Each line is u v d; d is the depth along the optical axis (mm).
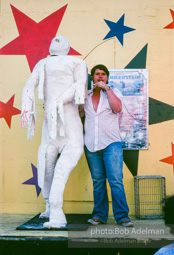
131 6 3730
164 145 3645
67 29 3766
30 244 2668
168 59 3686
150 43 3703
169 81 3678
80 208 3646
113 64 3713
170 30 3699
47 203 3248
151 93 3680
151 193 3582
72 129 3037
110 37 3729
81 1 3766
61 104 2936
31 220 3199
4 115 3783
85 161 3674
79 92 2996
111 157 3057
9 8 3816
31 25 3805
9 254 2691
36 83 3168
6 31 3807
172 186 3609
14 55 3799
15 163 3748
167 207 1789
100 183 3160
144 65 3697
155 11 3713
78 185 3666
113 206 3088
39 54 3783
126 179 3637
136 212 3514
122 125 3664
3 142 3770
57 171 2939
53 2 3789
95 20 3748
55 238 2656
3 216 3564
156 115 3672
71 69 3092
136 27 3719
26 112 2992
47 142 3082
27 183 3723
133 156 3652
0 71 3803
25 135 3762
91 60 3732
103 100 3207
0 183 3736
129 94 3674
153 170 3637
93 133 3145
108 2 3744
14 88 3791
